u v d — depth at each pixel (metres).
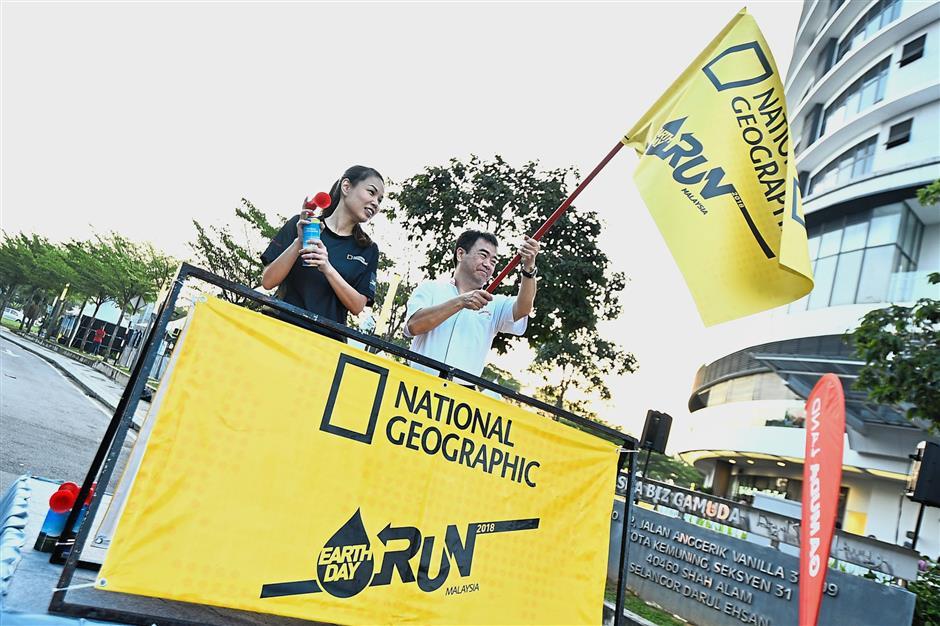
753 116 3.25
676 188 3.12
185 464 1.98
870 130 20.53
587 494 2.78
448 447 2.46
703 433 27.41
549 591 2.60
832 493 3.39
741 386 26.33
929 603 5.74
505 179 12.48
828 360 16.03
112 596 2.03
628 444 2.92
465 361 3.33
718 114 3.25
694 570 7.16
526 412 2.67
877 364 8.24
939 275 8.09
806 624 3.39
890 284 17.84
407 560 2.30
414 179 13.02
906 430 16.73
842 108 22.64
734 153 3.20
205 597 1.93
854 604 5.73
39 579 1.94
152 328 2.08
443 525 2.40
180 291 2.07
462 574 2.41
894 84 19.89
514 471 2.61
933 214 18.36
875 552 7.55
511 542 2.55
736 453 23.81
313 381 2.22
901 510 17.08
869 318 8.59
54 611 1.74
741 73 3.31
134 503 1.89
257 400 2.12
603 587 2.74
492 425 2.58
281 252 2.86
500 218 12.24
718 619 6.69
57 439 8.65
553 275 11.73
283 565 2.07
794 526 7.46
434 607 2.33
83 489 2.19
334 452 2.22
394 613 2.24
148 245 35.59
